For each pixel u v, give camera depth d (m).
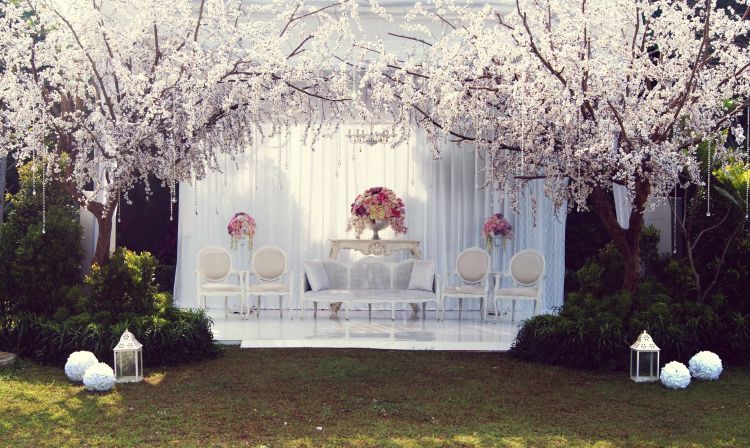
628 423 5.05
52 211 7.45
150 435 4.72
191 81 6.50
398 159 11.30
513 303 9.90
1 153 6.55
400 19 9.20
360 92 7.25
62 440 4.61
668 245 8.62
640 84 6.66
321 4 9.15
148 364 6.71
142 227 12.45
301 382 6.18
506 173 7.21
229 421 5.05
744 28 6.29
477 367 6.80
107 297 7.09
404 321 9.98
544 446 4.52
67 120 6.89
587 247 12.20
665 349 6.61
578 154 5.99
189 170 7.11
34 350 6.77
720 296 7.20
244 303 10.52
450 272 10.31
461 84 6.56
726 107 7.06
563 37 6.25
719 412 5.33
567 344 6.77
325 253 11.27
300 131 11.22
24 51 6.43
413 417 5.18
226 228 11.12
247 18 7.93
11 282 7.06
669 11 6.45
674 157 6.17
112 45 6.68
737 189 7.23
